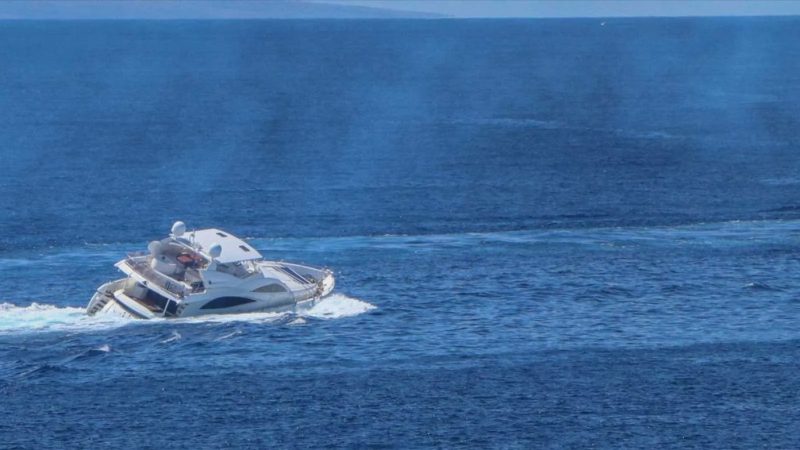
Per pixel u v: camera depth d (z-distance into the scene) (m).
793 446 153.12
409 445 152.88
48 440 152.75
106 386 169.75
